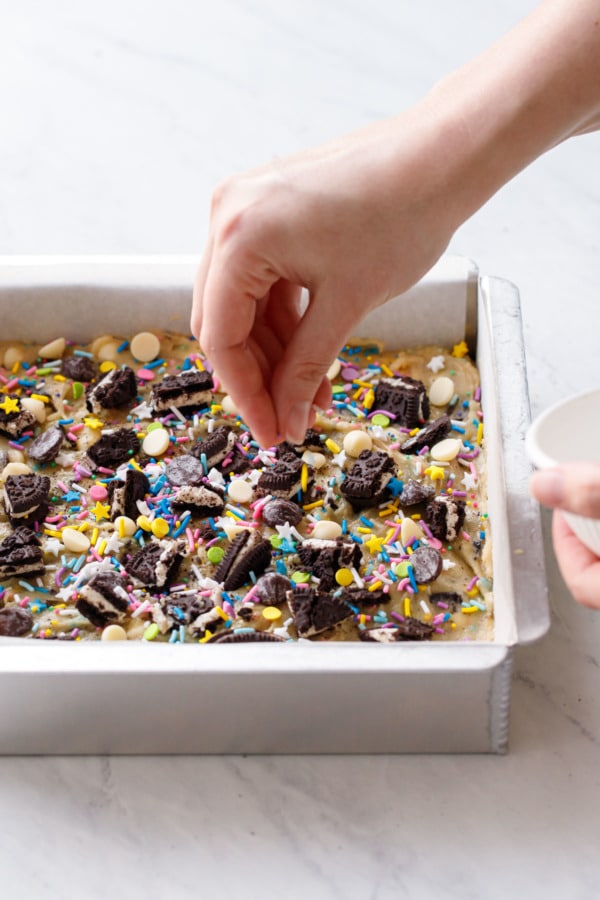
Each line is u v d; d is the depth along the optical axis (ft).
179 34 4.53
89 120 4.33
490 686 3.03
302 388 3.17
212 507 3.43
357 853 3.07
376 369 3.66
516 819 3.09
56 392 3.65
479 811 3.10
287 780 3.15
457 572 3.34
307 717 3.10
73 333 3.71
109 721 3.11
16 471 3.49
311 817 3.10
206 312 3.11
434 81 4.38
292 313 3.27
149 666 3.02
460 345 3.67
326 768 3.16
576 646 3.30
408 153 3.06
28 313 3.68
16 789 3.15
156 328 3.70
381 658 3.02
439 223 3.09
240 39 4.51
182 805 3.12
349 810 3.11
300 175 3.06
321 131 4.28
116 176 4.20
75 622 3.29
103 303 3.67
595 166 4.18
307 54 4.46
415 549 3.36
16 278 3.64
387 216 3.05
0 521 3.45
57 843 3.09
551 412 2.84
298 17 4.56
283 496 3.44
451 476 3.48
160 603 3.28
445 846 3.07
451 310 3.63
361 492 3.41
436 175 3.06
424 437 3.51
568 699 3.23
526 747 3.17
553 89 3.06
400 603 3.30
